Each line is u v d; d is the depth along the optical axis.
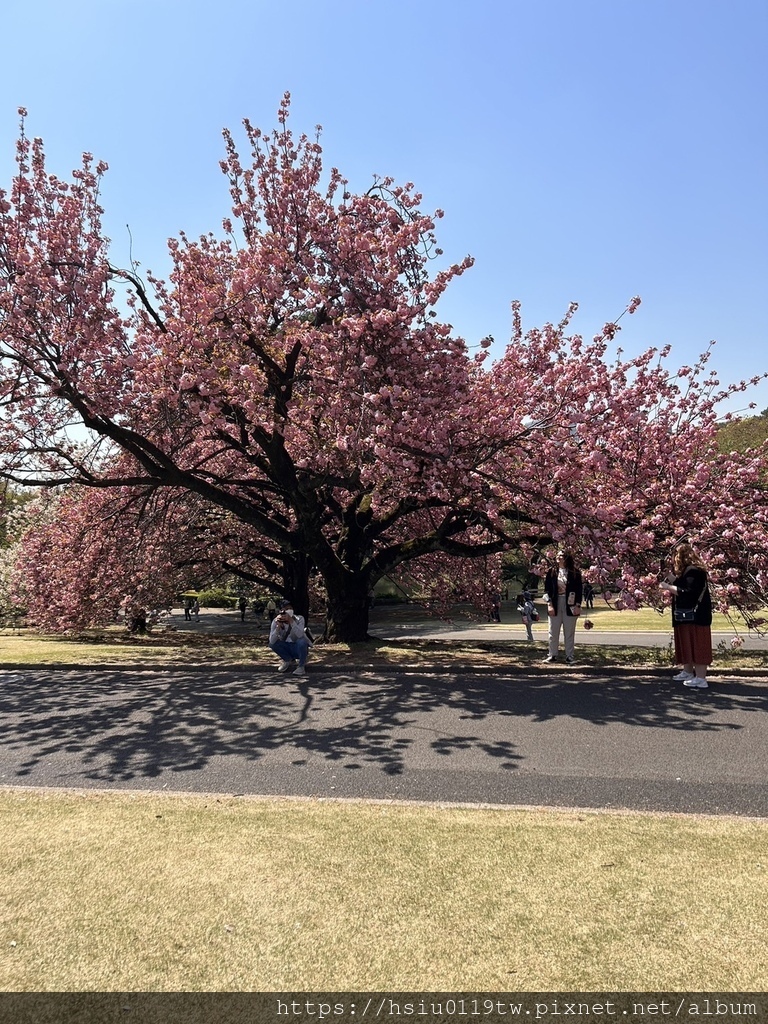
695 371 12.62
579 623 22.77
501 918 2.98
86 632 22.08
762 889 3.21
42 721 7.63
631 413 11.24
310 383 11.41
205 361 9.91
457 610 28.06
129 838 4.01
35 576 19.22
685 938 2.80
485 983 2.53
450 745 6.14
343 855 3.69
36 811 4.55
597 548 9.35
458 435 10.28
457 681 9.33
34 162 11.85
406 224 11.00
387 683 9.30
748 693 8.10
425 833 3.99
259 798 4.79
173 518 17.23
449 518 13.20
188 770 5.62
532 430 10.54
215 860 3.66
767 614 19.83
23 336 10.63
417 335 10.43
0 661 11.67
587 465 10.20
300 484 12.07
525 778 5.17
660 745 5.98
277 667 10.45
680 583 8.59
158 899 3.23
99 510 16.98
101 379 11.05
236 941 2.86
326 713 7.58
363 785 5.10
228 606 42.22
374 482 12.14
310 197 11.34
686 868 3.45
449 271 10.99
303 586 18.95
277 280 9.98
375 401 9.28
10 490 23.55
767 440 12.09
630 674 9.46
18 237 11.16
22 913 3.12
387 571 14.85
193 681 9.91
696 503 10.27
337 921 2.99
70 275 10.97
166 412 11.04
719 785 4.93
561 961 2.66
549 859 3.59
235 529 19.42
